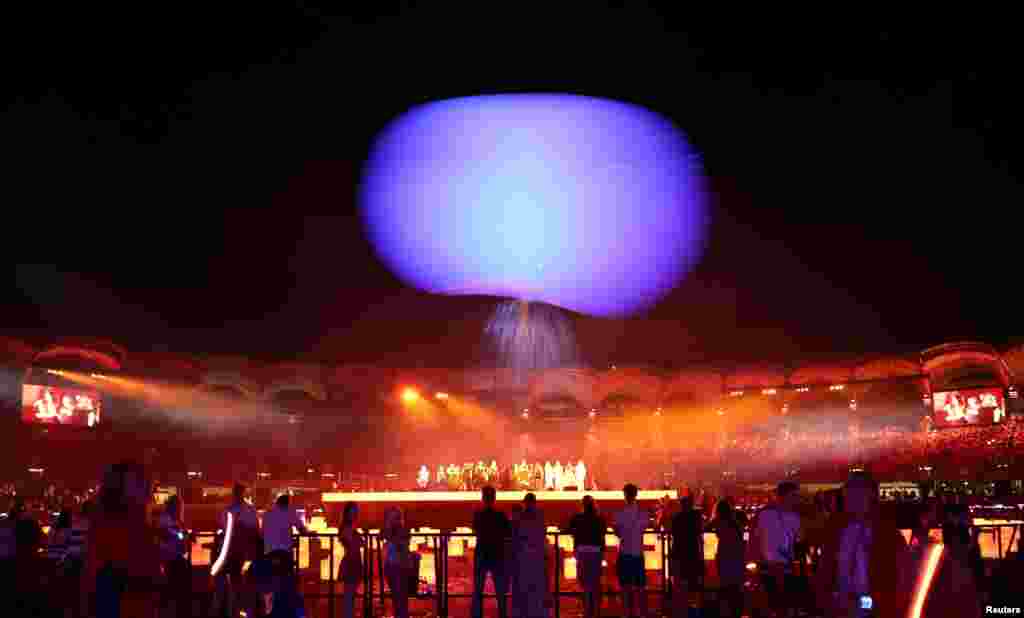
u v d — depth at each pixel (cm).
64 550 1252
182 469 2977
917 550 561
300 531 1315
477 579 1294
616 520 1330
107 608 658
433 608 1588
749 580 1634
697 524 1353
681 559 1345
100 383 2825
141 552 672
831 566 562
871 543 550
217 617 1260
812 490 2844
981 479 2481
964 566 568
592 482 2314
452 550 1967
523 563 1269
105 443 2816
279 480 3066
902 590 537
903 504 1311
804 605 1215
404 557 1321
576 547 1327
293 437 3192
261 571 972
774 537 1219
